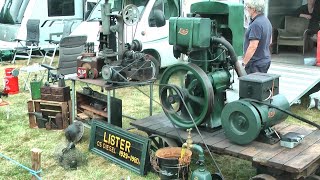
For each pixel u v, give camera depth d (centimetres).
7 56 1112
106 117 534
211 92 436
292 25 955
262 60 532
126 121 623
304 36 907
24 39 1107
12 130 588
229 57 465
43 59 1094
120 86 512
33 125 599
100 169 469
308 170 382
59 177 452
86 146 529
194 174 387
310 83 685
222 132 453
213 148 410
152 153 455
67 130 533
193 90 453
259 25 516
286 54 923
